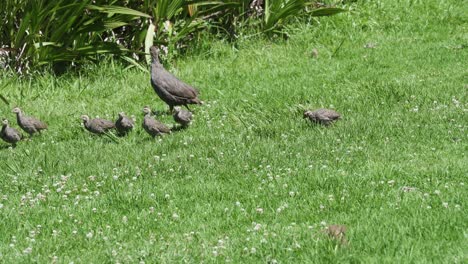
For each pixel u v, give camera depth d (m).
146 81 20.16
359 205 10.63
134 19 21.58
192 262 8.93
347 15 24.50
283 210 10.63
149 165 13.20
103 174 12.95
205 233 9.95
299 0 23.05
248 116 16.55
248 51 22.56
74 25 20.34
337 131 14.41
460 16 25.36
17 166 13.88
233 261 8.90
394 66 20.70
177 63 21.80
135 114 17.70
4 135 15.86
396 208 10.29
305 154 13.14
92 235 10.11
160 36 21.73
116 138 15.57
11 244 9.88
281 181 11.82
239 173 12.45
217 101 18.20
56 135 16.39
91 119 16.14
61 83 19.91
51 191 12.40
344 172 11.98
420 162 12.30
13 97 19.05
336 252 8.84
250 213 10.63
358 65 20.95
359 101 16.95
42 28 20.73
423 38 23.47
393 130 14.18
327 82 19.47
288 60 21.80
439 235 9.25
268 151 13.41
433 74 19.41
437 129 14.07
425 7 25.84
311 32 23.70
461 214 9.86
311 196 11.12
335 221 10.06
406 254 8.70
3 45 20.64
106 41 21.19
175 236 10.00
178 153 13.88
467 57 21.08
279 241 9.33
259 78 20.25
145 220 10.63
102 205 11.44
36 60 20.34
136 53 21.44
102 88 19.62
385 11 25.38
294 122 15.41
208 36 22.88
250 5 23.78
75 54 20.34
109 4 20.39
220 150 13.75
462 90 17.19
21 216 11.15
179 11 21.84
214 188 11.72
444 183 11.28
